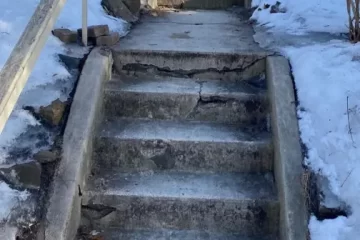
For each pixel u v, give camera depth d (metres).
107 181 2.58
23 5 3.36
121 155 2.71
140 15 4.22
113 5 3.92
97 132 2.76
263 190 2.54
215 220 2.48
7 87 1.89
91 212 2.47
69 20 3.46
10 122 2.48
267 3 4.26
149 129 2.83
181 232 2.47
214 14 4.51
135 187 2.54
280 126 2.60
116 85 3.04
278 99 2.74
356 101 2.46
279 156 2.50
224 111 2.95
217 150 2.69
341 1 4.07
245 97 2.93
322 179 2.26
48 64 2.88
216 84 3.12
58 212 2.20
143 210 2.47
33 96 2.65
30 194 2.23
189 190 2.53
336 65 2.80
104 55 3.07
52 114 2.55
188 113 2.96
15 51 2.04
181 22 4.10
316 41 3.32
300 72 2.87
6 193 2.20
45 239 2.12
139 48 3.20
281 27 3.79
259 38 3.50
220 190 2.53
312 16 3.86
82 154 2.45
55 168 2.37
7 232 2.08
